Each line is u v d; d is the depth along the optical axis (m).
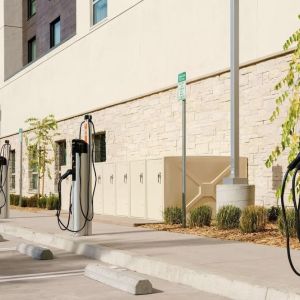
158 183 14.08
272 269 6.85
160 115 18.16
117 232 11.58
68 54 25.17
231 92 11.98
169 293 6.43
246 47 14.65
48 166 27.05
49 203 21.47
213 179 14.09
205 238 10.30
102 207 17.47
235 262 7.39
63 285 6.94
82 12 23.95
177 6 17.36
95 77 22.66
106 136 21.75
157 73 18.38
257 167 14.20
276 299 5.61
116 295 6.34
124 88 20.44
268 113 13.86
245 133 14.63
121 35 20.67
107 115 21.67
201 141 16.22
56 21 30.98
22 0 36.09
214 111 15.68
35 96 29.31
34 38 34.81
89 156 11.02
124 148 20.41
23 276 7.56
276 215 12.80
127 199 15.83
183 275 6.96
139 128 19.39
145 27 19.08
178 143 17.19
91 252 9.27
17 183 32.06
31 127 29.44
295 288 5.70
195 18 16.53
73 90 24.67
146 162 14.72
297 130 12.43
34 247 9.41
